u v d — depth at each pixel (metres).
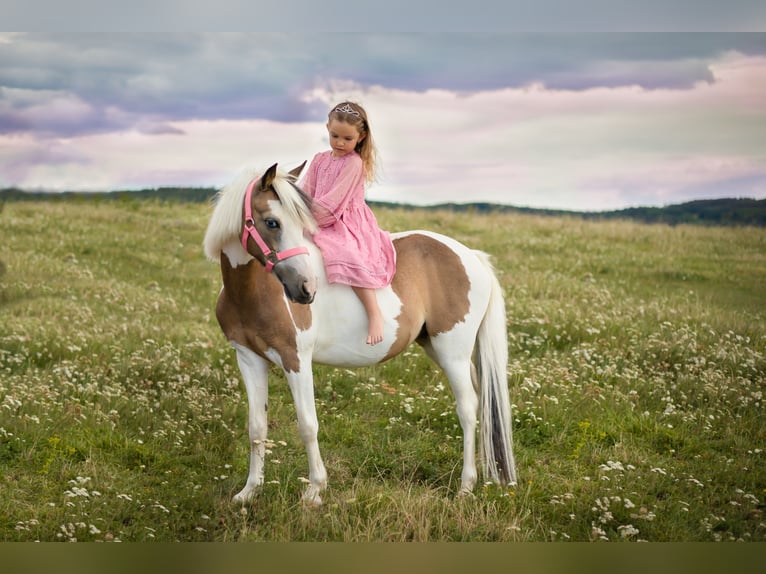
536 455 5.13
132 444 5.00
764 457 5.14
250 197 3.81
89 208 17.06
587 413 5.72
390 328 4.35
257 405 4.28
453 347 4.60
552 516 4.24
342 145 4.26
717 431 5.52
